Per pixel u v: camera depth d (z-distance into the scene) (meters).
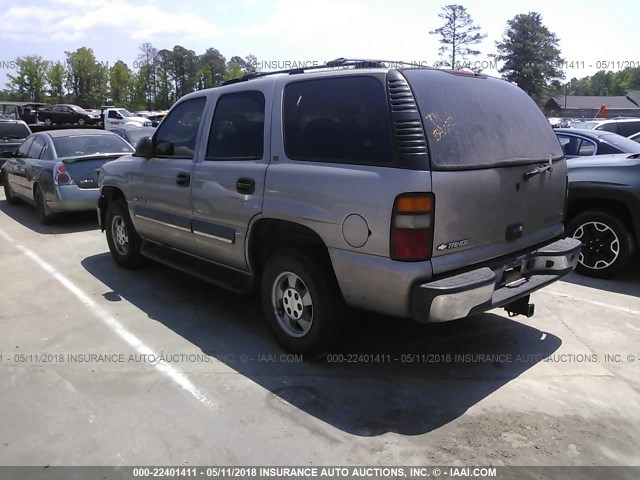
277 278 3.90
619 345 4.13
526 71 66.75
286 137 3.77
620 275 5.91
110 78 70.44
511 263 3.61
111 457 2.82
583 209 5.93
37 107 34.56
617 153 6.88
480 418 3.15
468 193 3.22
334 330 3.65
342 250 3.34
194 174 4.52
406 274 3.06
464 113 3.40
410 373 3.69
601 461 2.78
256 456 2.82
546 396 3.40
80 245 7.40
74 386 3.54
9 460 2.79
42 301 5.12
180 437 2.98
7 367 3.79
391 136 3.14
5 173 10.97
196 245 4.70
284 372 3.71
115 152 9.14
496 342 4.18
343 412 3.22
